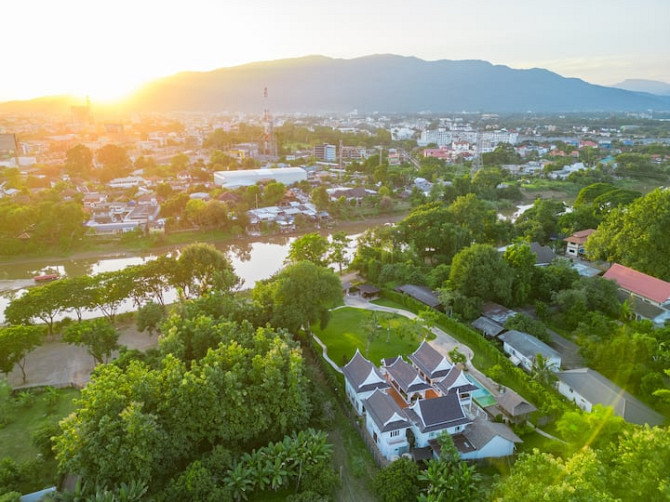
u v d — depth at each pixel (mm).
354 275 146625
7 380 85875
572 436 64000
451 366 83250
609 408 65875
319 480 60000
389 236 151625
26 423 73562
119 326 111062
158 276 115062
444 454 62719
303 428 71000
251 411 65812
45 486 60406
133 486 54688
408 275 130250
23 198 199875
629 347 83688
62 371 90562
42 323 114062
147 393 62500
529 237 162875
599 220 166750
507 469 65250
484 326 103875
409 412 72250
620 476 45562
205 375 64938
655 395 74438
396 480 59062
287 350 74250
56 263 162000
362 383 78875
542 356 87125
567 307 107375
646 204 123375
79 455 55562
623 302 111625
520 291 114500
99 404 59000
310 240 135000
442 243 153875
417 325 100875
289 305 94875
